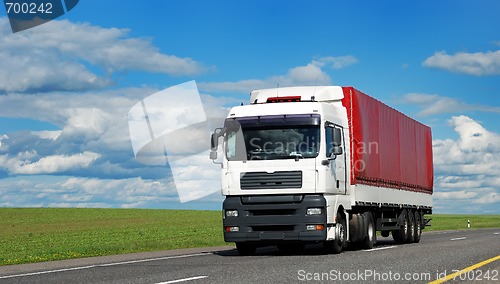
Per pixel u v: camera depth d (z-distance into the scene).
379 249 21.89
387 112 25.67
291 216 19.16
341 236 20.22
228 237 19.52
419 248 21.64
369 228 23.00
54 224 71.19
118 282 12.38
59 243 39.72
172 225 65.56
